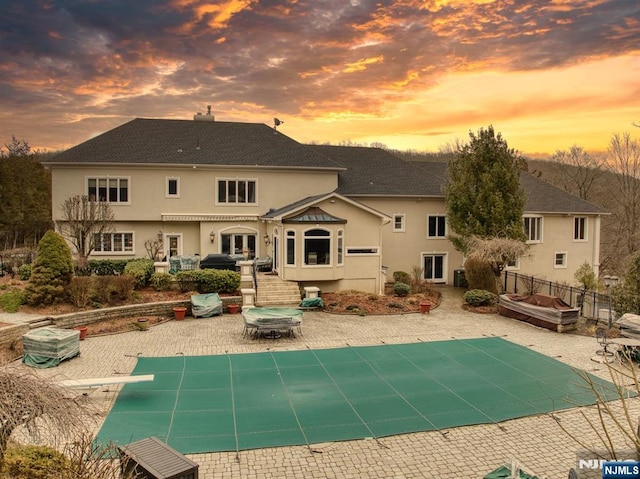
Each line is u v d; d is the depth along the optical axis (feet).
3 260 111.04
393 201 114.01
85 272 89.76
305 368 54.34
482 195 99.66
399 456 35.45
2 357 54.13
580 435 39.11
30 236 196.13
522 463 34.73
